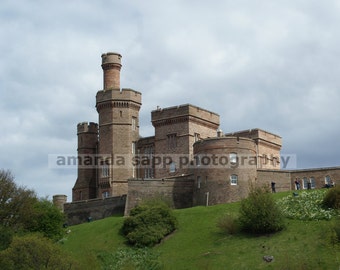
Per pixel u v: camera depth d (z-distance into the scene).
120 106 117.75
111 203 107.31
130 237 88.75
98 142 121.06
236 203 95.06
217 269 77.31
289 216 86.44
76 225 103.69
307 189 99.38
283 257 76.75
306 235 80.81
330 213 84.62
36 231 95.06
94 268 77.88
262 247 80.50
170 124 115.25
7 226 91.69
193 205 101.88
